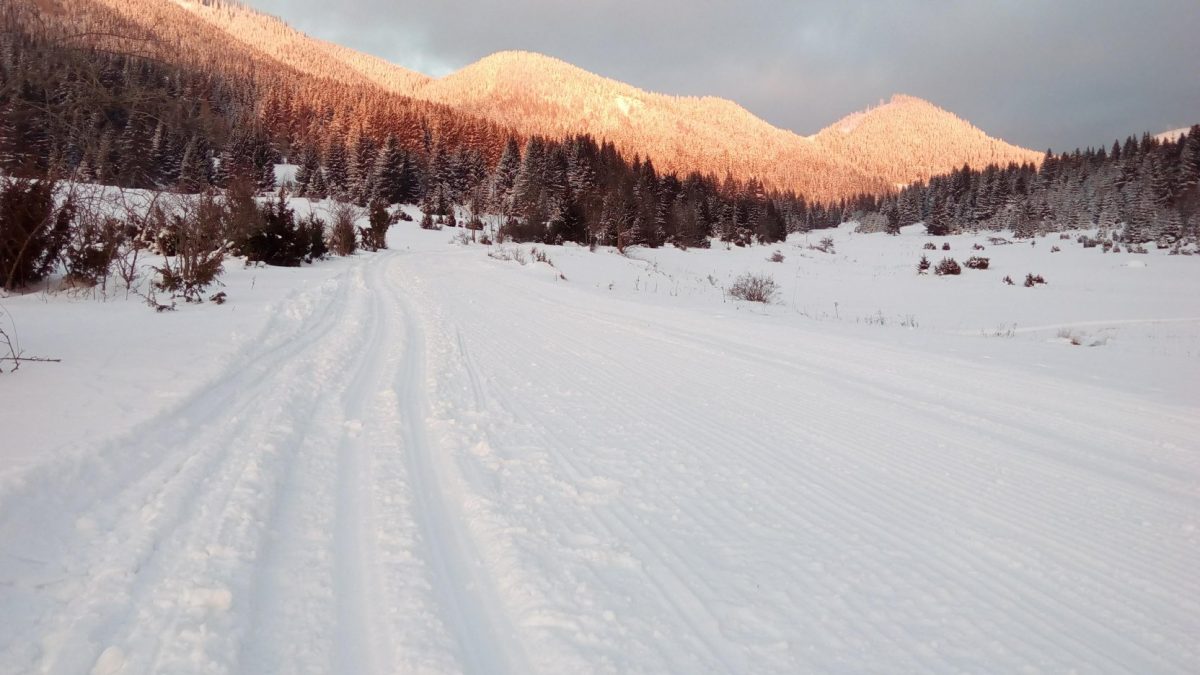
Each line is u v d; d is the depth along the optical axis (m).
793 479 4.21
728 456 4.58
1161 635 2.63
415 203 84.25
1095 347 12.59
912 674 2.31
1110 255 49.84
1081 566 3.19
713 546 3.22
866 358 8.94
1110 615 2.77
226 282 12.92
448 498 3.62
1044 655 2.47
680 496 3.82
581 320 11.58
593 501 3.66
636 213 57.12
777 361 8.46
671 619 2.57
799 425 5.50
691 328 11.25
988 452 5.00
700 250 60.53
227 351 6.35
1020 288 33.00
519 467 4.10
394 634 2.37
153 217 11.90
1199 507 4.00
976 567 3.14
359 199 72.88
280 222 18.64
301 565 2.78
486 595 2.70
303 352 7.15
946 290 32.41
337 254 26.02
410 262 24.97
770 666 2.31
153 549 2.73
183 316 8.38
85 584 2.45
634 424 5.26
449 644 2.33
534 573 2.83
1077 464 4.78
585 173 76.00
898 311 23.84
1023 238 74.62
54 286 10.01
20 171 8.82
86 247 10.09
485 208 71.81
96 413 4.16
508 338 9.18
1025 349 11.12
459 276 19.92
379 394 5.70
